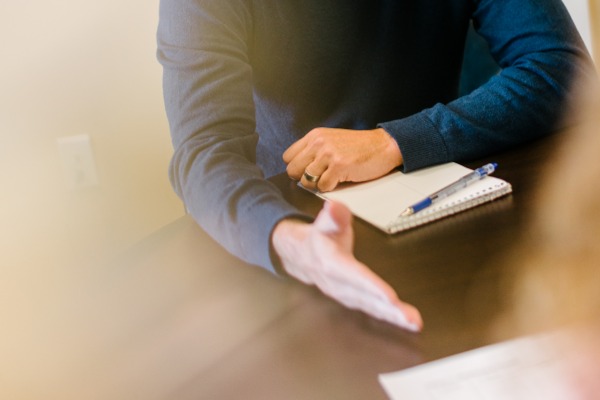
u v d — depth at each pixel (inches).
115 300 25.4
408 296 22.8
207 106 34.2
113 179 62.7
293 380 19.2
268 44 41.7
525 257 24.4
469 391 17.6
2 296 61.3
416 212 28.6
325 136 33.8
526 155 34.8
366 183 33.2
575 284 21.9
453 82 48.9
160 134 62.7
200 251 28.8
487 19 44.1
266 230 25.0
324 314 22.4
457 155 34.4
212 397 18.8
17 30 56.1
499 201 29.6
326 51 42.9
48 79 58.0
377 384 18.5
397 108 46.6
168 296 25.1
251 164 31.6
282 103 44.0
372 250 26.5
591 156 30.9
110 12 57.9
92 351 21.9
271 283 25.1
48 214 61.7
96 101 59.9
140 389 19.5
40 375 20.7
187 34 36.0
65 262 63.2
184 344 21.7
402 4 43.9
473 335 20.1
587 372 17.6
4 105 57.5
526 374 17.9
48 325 24.0
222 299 24.4
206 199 28.8
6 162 59.1
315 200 32.1
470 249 25.6
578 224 26.3
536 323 20.2
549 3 40.8
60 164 60.5
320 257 21.8
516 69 38.1
